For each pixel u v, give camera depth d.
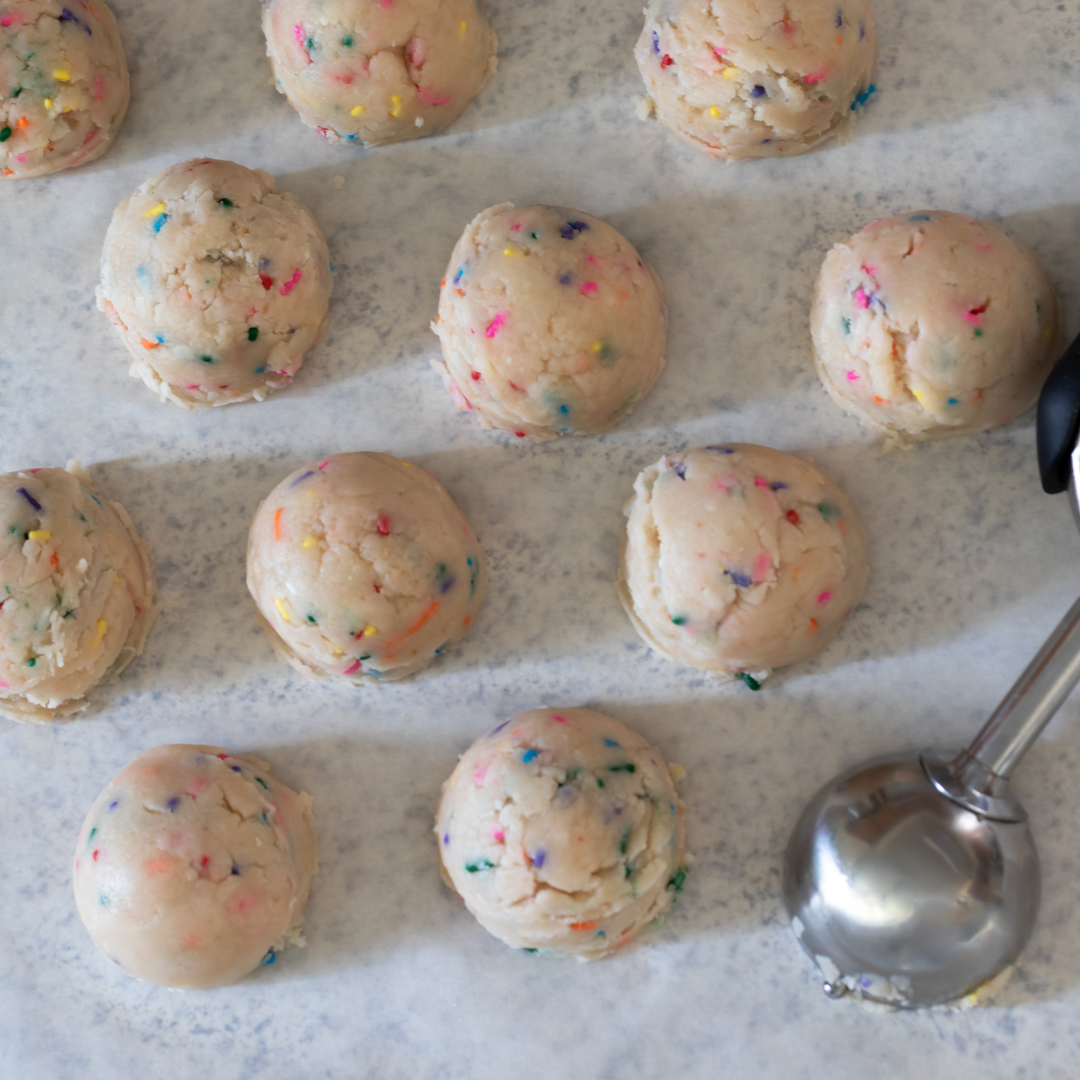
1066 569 0.35
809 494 0.34
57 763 0.36
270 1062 0.35
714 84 0.34
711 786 0.35
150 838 0.34
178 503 0.36
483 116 0.36
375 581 0.34
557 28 0.36
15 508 0.34
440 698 0.35
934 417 0.34
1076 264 0.35
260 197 0.35
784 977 0.35
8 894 0.36
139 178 0.37
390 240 0.36
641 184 0.36
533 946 0.34
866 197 0.36
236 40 0.37
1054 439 0.33
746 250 0.36
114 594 0.35
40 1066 0.35
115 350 0.36
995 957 0.33
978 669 0.35
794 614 0.34
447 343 0.35
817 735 0.35
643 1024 0.35
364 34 0.34
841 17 0.34
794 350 0.36
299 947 0.35
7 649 0.34
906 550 0.35
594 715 0.34
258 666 0.36
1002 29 0.36
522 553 0.36
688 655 0.34
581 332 0.34
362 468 0.34
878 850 0.33
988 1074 0.34
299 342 0.35
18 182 0.37
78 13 0.36
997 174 0.35
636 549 0.34
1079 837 0.34
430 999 0.35
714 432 0.36
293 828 0.35
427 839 0.35
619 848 0.33
